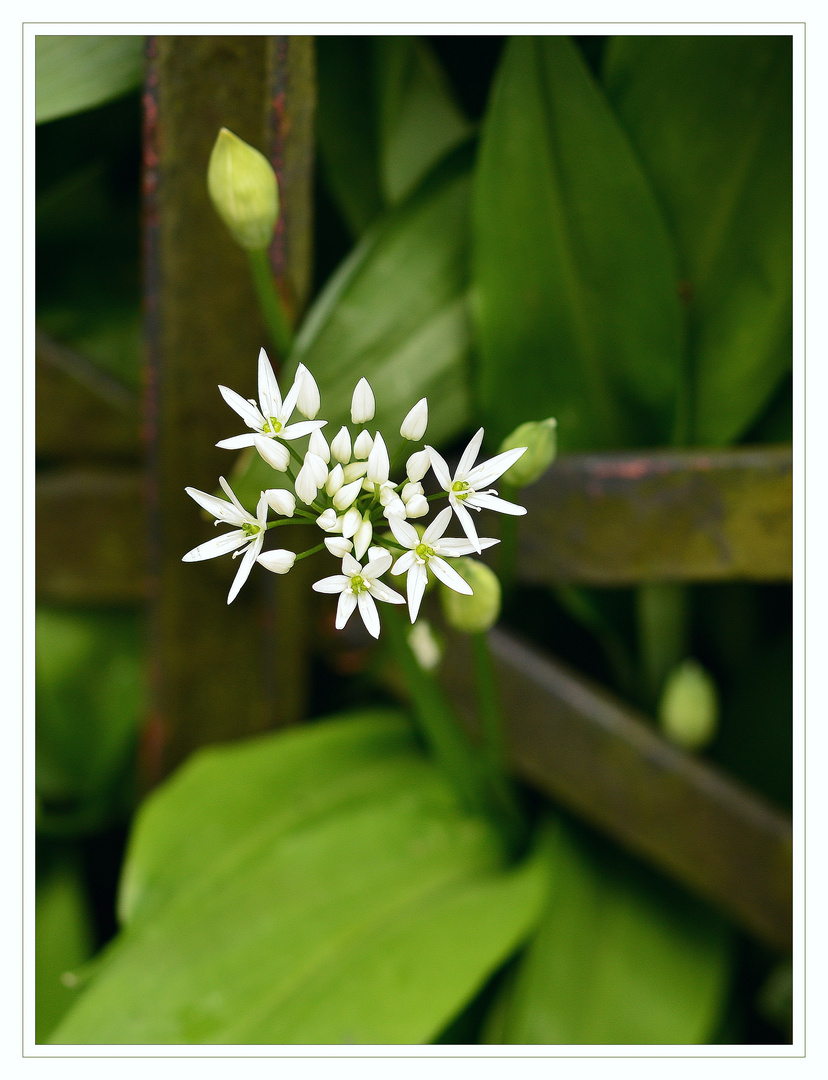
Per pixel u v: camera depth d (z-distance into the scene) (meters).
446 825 0.58
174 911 0.55
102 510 0.61
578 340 0.57
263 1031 0.53
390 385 0.56
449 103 0.59
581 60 0.55
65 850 0.63
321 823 0.57
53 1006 0.59
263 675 0.59
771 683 0.61
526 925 0.55
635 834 0.58
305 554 0.47
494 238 0.56
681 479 0.56
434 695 0.55
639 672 0.61
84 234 0.62
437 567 0.48
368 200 0.60
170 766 0.60
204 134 0.54
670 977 0.57
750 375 0.57
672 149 0.56
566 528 0.57
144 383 0.56
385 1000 0.53
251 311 0.56
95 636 0.62
